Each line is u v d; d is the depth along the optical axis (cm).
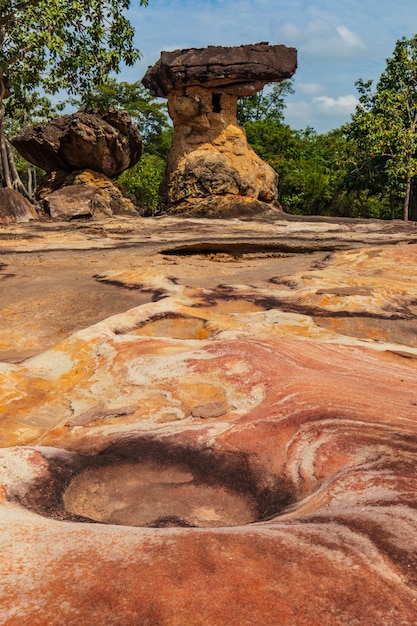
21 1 2059
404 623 183
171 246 1542
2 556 217
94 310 896
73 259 1348
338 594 195
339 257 1334
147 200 4134
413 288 984
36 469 349
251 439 388
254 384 492
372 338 774
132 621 182
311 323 754
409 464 324
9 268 1250
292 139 4553
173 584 199
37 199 2491
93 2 2216
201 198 2392
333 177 4491
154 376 538
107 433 425
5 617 183
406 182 3195
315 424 395
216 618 184
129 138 2548
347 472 322
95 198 2205
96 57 2314
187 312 786
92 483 354
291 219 2195
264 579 202
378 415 406
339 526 243
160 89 2552
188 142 2505
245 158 2495
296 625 181
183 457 380
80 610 186
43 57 2219
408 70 3186
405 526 242
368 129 3169
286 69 2400
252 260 1443
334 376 504
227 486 350
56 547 224
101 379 557
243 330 714
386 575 206
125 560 213
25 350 755
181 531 238
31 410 498
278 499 329
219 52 2384
